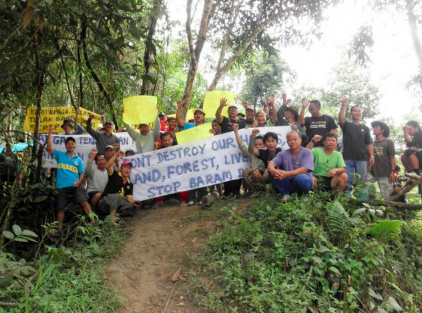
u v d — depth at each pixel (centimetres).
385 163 813
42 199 696
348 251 542
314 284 490
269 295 453
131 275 543
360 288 502
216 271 523
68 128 944
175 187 767
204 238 607
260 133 783
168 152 779
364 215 629
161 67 1200
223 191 896
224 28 1330
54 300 435
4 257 477
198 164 774
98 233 615
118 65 722
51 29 712
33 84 762
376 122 830
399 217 671
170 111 1491
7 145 691
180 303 486
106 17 682
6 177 792
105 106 1194
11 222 712
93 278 502
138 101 816
